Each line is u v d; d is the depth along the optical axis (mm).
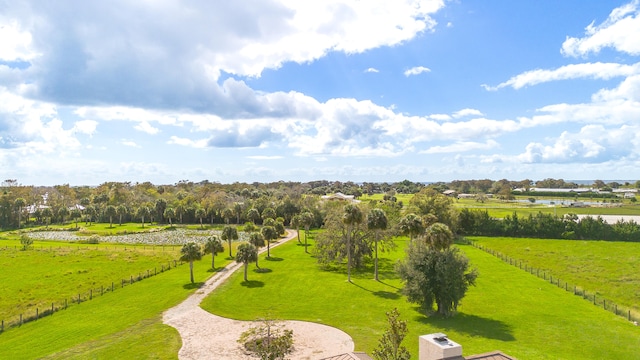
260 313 42656
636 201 173375
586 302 48531
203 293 50906
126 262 73312
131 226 145000
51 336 37094
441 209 104188
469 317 41844
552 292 52625
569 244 93562
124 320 41125
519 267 68250
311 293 50750
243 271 64062
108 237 113938
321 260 66250
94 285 57094
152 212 159625
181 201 164875
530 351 32875
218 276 60844
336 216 66812
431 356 23562
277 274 61875
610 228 99312
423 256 43094
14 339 37156
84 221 164625
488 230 108188
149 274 62594
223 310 43844
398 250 86312
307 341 34500
